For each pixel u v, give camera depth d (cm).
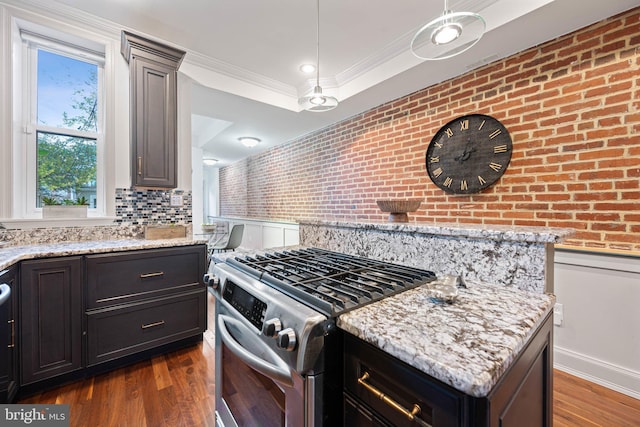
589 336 168
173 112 224
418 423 53
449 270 104
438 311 70
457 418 48
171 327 203
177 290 205
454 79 239
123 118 226
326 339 68
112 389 165
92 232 213
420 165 265
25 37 199
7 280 139
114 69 220
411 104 273
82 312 170
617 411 146
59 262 162
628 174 157
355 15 200
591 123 169
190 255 211
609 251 159
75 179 219
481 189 219
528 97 196
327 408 69
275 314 76
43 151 207
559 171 182
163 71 219
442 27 135
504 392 53
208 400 156
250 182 595
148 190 238
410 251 116
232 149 541
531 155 194
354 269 105
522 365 62
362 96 282
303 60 259
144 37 208
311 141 414
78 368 168
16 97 195
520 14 165
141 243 198
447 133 241
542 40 187
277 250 150
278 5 191
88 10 197
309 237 168
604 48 165
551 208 185
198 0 187
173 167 224
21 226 188
